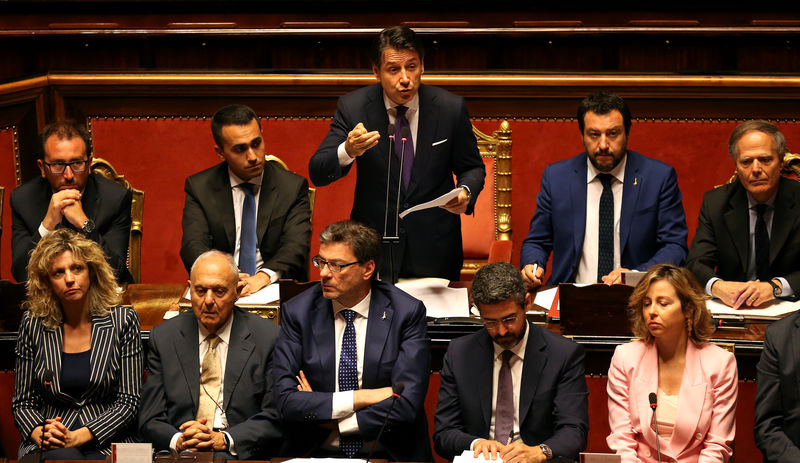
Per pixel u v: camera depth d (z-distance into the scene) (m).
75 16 23.75
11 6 23.69
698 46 22.64
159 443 11.34
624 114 14.03
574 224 14.49
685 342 11.18
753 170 12.95
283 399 11.14
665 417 10.97
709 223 13.86
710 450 10.68
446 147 13.32
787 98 17.91
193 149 18.61
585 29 21.11
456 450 10.96
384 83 12.86
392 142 13.08
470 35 21.66
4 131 18.47
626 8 23.48
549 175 14.82
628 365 11.27
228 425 11.63
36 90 18.42
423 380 11.26
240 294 12.84
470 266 16.03
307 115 18.56
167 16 23.78
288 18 23.80
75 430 11.70
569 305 12.32
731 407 10.90
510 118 18.48
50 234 12.02
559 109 18.39
